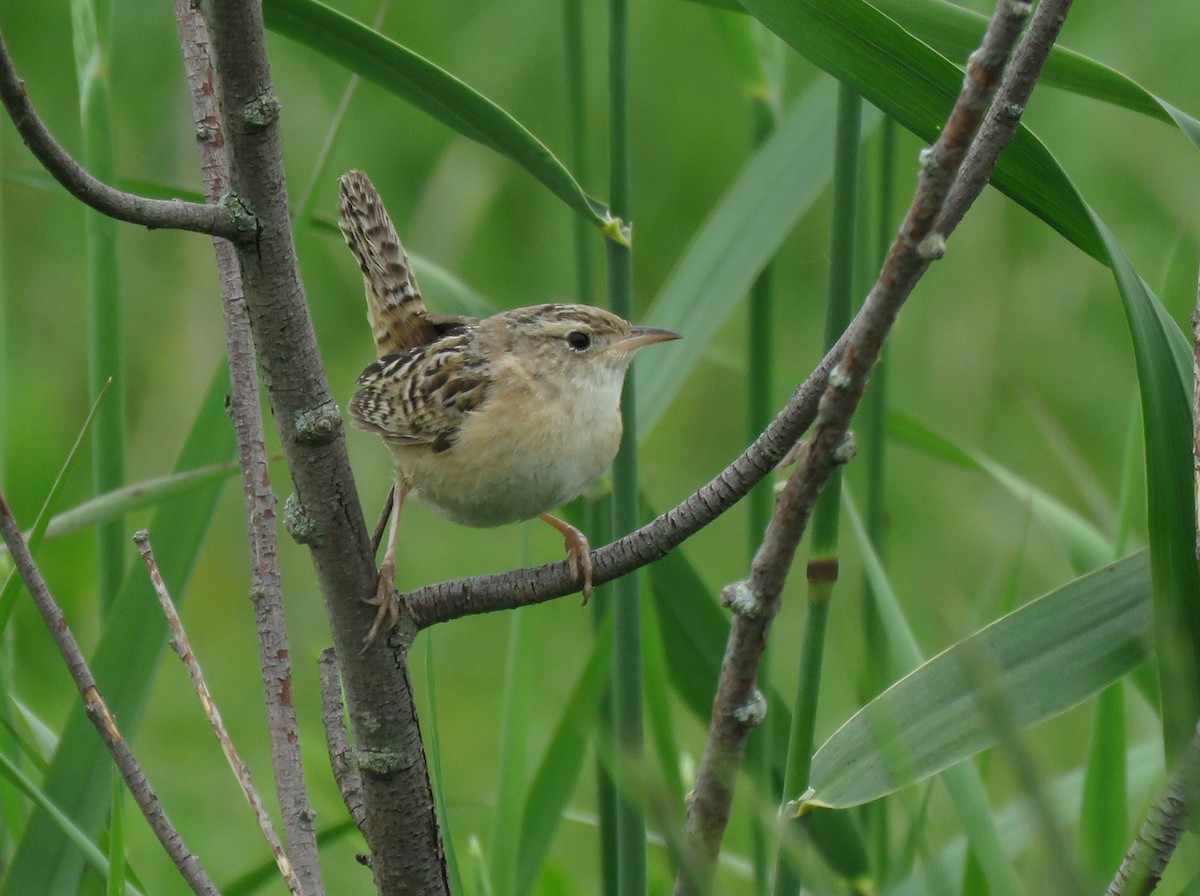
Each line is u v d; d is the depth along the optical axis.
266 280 4.68
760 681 7.33
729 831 10.79
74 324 15.28
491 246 15.98
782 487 4.86
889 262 4.20
